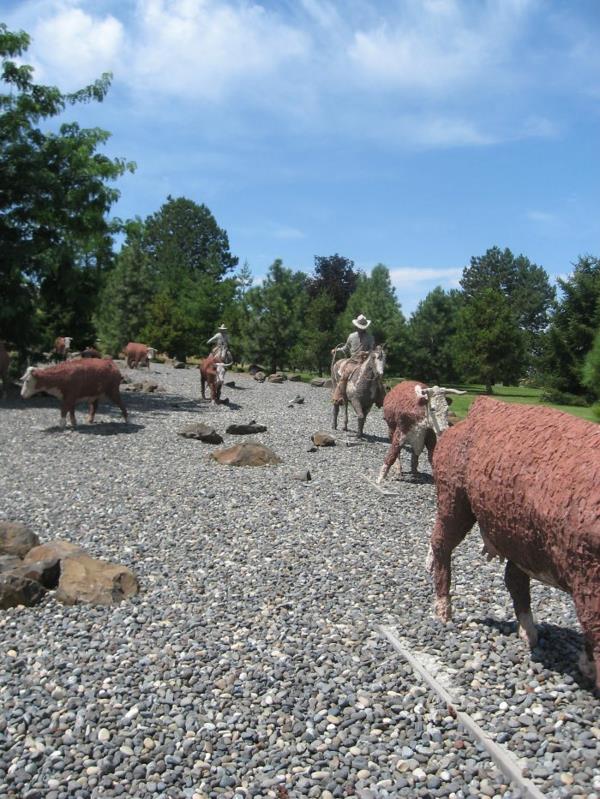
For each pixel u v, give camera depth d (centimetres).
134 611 599
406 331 3772
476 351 3444
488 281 8269
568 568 368
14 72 2058
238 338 4206
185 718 434
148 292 4616
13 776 376
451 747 398
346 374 1612
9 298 2047
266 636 552
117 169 2147
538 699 430
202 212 8238
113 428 1579
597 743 383
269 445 1454
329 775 377
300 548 775
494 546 456
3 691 462
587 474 365
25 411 1797
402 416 1064
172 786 371
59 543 701
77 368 1534
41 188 2039
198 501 964
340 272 6244
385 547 784
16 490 1017
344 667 496
